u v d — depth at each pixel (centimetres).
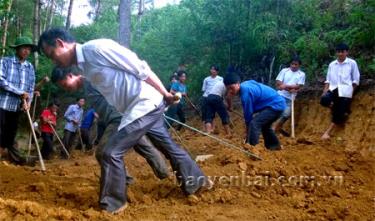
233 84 734
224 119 1180
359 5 1126
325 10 1329
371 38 1046
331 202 516
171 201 503
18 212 432
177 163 511
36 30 1900
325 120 1049
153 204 493
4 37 1383
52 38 434
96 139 1444
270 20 1349
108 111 519
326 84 958
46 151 1173
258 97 742
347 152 716
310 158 684
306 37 1220
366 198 533
